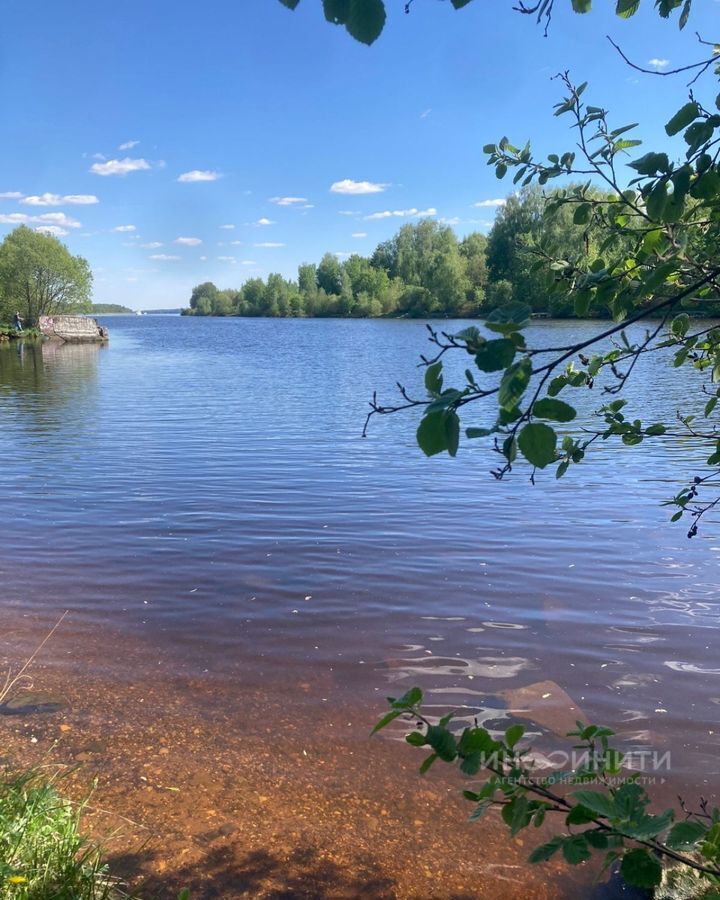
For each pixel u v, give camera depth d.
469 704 4.90
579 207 2.95
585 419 16.27
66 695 4.97
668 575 7.22
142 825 3.67
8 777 3.92
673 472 11.59
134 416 18.59
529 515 9.36
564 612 6.38
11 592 6.82
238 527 8.91
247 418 18.22
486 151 3.12
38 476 11.72
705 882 2.69
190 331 85.69
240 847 3.55
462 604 6.56
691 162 2.10
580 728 2.22
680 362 2.95
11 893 2.75
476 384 1.63
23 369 33.75
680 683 5.13
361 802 3.94
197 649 5.71
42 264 65.19
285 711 4.82
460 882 3.39
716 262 2.66
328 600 6.66
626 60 2.25
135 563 7.63
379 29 1.46
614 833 1.85
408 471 12.04
